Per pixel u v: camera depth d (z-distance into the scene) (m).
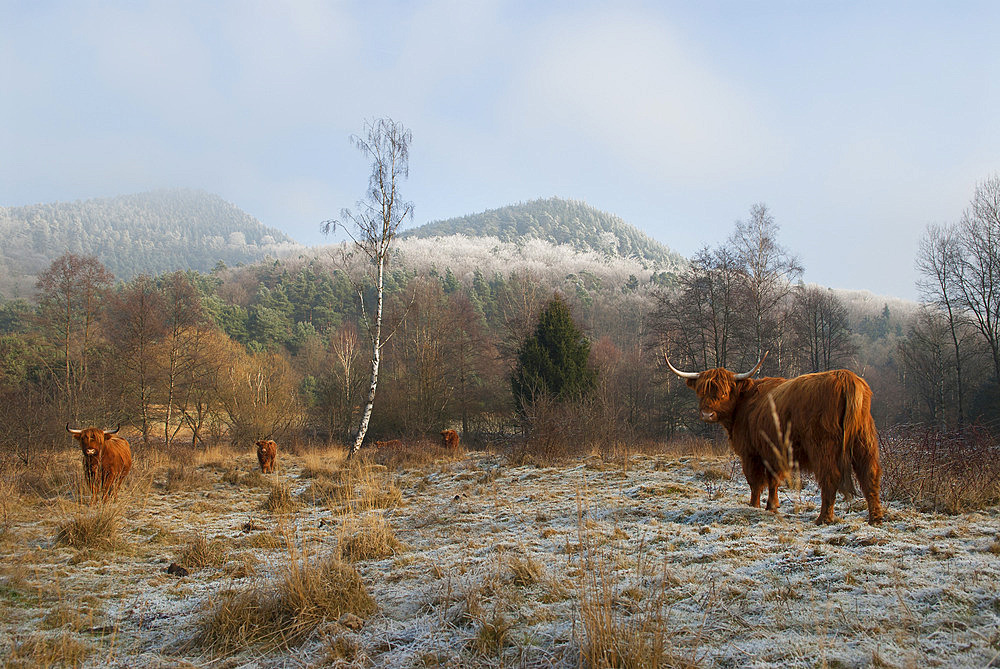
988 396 32.84
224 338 44.41
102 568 6.57
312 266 127.94
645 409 38.50
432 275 125.25
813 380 6.08
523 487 11.03
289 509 10.39
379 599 4.78
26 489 12.46
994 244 30.34
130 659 4.04
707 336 35.91
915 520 5.92
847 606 3.69
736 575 4.48
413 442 24.41
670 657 3.10
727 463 12.23
